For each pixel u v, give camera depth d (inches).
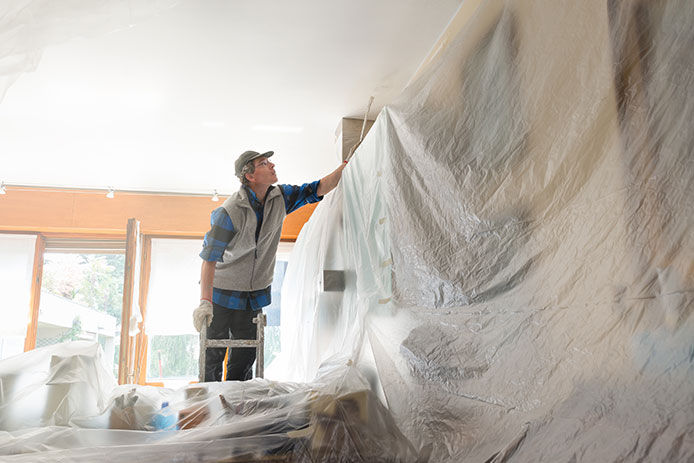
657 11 33.8
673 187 31.4
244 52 113.6
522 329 41.2
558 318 37.9
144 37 107.0
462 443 42.8
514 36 48.0
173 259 203.6
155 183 195.8
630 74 35.3
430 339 52.4
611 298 34.0
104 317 201.5
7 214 191.2
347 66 120.0
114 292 203.6
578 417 33.6
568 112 40.6
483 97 51.9
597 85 37.9
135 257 168.1
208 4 97.3
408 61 118.3
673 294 30.2
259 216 104.1
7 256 193.2
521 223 44.0
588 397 33.7
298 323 129.1
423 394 50.8
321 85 128.2
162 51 112.3
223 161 176.6
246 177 103.8
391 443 45.8
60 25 51.3
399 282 62.0
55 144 159.6
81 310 200.8
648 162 33.1
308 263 123.4
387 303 64.5
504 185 46.9
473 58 54.3
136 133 153.3
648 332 31.2
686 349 28.9
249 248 101.0
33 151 164.6
